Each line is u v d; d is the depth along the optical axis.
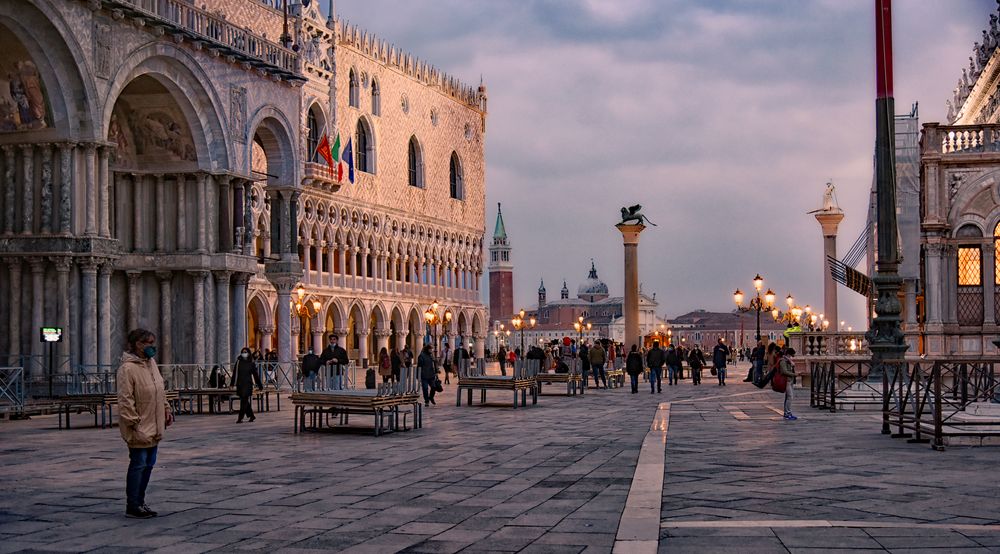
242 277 41.25
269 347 73.06
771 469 15.96
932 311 44.41
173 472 17.03
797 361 42.78
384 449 20.55
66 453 20.41
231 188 41.19
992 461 16.66
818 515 11.89
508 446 20.88
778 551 9.95
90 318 33.03
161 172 39.97
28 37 31.39
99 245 33.12
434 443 21.70
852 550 9.91
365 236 88.06
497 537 11.24
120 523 12.47
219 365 36.47
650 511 12.30
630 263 61.94
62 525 12.37
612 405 34.97
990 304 44.31
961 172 44.59
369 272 90.06
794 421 25.69
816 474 15.29
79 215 33.12
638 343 61.69
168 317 39.72
